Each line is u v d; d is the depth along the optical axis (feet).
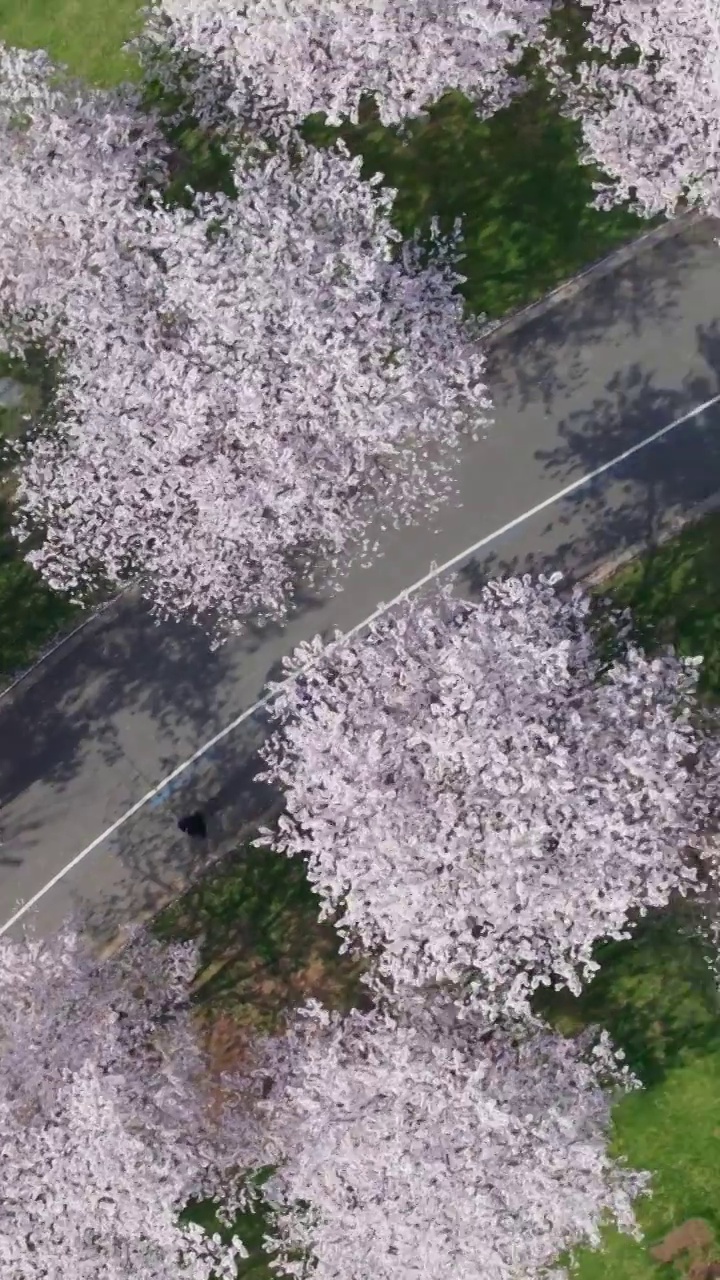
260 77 45.09
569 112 47.73
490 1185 42.19
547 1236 43.19
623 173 45.16
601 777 41.93
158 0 49.44
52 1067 45.03
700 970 50.47
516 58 45.19
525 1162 42.42
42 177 43.86
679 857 44.32
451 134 51.52
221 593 48.06
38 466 46.09
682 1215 51.06
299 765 44.78
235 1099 48.29
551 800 41.06
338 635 45.29
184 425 42.52
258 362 42.42
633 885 43.37
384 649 44.75
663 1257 51.06
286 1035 47.60
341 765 43.60
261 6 43.34
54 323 47.91
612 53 45.24
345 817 43.27
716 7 41.98
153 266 43.06
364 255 43.19
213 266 42.27
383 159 51.65
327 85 44.78
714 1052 50.62
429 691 43.80
